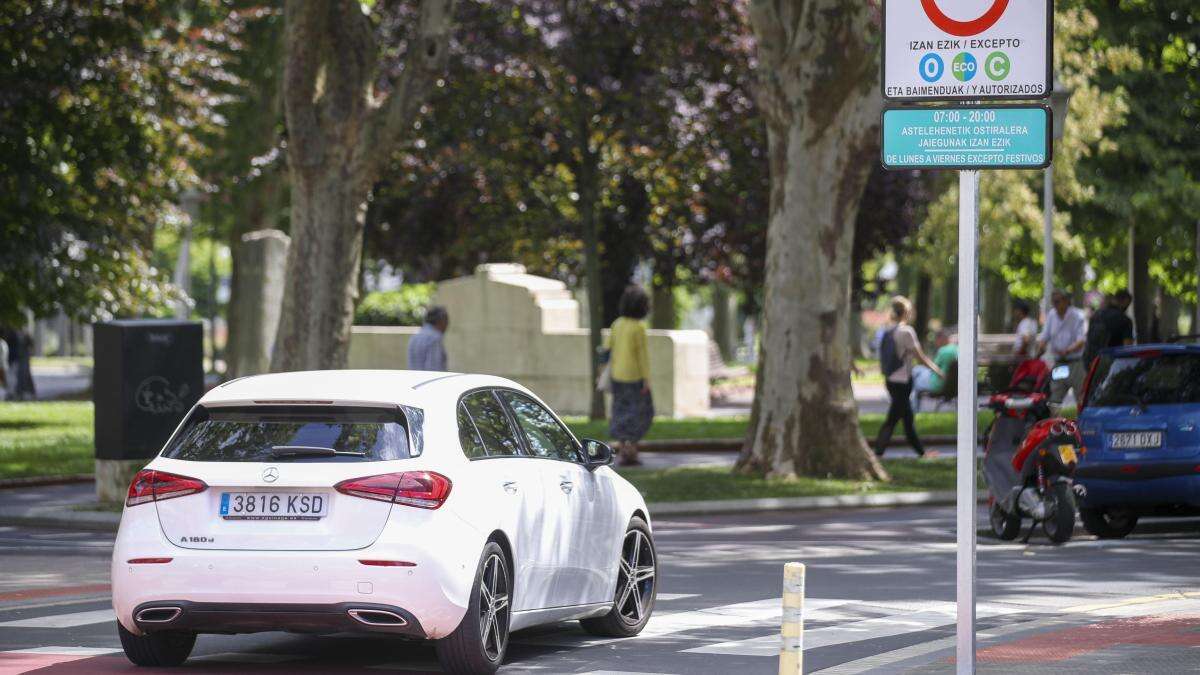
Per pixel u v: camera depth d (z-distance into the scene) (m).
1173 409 53.28
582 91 104.38
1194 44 132.38
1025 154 23.67
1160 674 28.61
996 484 53.97
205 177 140.00
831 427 72.00
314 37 70.00
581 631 36.50
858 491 68.31
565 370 118.44
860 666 30.66
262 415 30.50
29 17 97.81
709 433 96.44
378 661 32.31
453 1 72.38
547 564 32.06
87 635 35.44
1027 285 195.25
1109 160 135.75
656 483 69.69
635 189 122.19
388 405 30.06
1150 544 53.28
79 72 99.06
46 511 60.72
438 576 28.80
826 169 71.62
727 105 108.75
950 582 44.44
